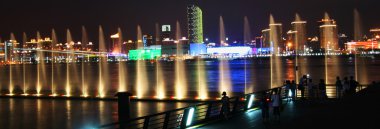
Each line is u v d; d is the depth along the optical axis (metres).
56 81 93.88
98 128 16.47
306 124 20.78
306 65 169.50
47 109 39.59
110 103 42.81
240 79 86.62
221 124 21.92
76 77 111.94
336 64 172.50
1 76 129.00
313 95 29.41
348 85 28.25
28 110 39.34
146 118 18.67
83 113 36.59
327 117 22.58
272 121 22.27
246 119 23.41
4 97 51.25
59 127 30.80
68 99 47.22
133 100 43.16
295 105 28.09
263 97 22.11
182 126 20.92
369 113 21.91
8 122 33.31
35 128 30.64
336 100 29.56
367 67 137.00
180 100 41.75
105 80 93.44
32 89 67.31
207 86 68.31
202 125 21.67
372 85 30.17
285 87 31.22
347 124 19.45
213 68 158.38
